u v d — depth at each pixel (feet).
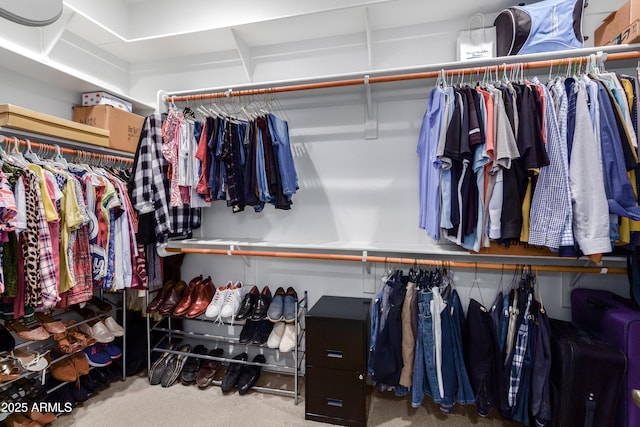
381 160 6.43
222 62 7.23
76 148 6.00
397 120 6.31
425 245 6.06
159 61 7.60
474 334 5.08
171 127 5.87
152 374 6.44
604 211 3.84
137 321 7.50
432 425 5.19
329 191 6.70
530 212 4.30
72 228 4.96
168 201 6.17
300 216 6.88
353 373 5.18
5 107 4.35
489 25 5.86
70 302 5.15
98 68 6.97
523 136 4.15
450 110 4.64
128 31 7.61
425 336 5.09
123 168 6.90
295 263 6.92
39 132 4.73
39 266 4.55
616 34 4.68
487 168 4.50
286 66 6.86
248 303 6.40
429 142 5.03
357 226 6.58
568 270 4.82
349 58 6.55
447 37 6.09
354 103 6.50
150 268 6.68
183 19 7.31
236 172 5.76
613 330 4.38
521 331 4.91
